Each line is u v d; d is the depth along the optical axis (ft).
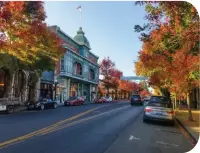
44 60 117.80
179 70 61.21
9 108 92.63
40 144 36.96
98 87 282.77
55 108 120.98
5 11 79.87
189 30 36.19
